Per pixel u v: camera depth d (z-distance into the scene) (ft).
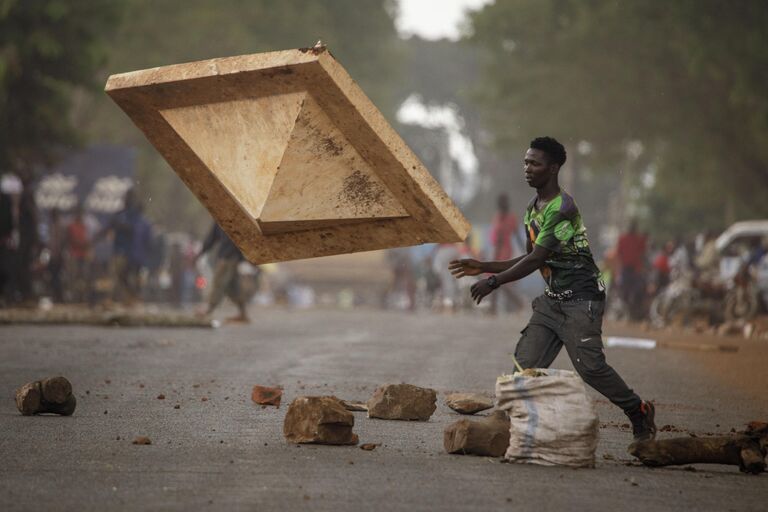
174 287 330.95
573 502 54.34
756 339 208.74
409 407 81.35
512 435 64.54
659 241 516.73
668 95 395.96
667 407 96.22
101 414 82.58
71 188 345.92
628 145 458.91
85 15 305.32
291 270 424.46
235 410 85.40
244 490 55.72
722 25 322.75
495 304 297.74
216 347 148.97
